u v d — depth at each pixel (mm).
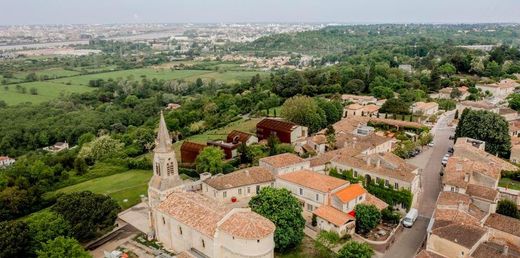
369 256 71125
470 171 98062
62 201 84875
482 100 195000
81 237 81750
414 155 132000
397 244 82312
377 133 147125
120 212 99062
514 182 107750
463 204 84312
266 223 69312
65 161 143875
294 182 97688
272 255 68938
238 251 66438
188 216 74750
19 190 108625
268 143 135625
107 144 159000
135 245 82438
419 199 101375
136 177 131250
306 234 86562
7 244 72562
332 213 87750
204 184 101500
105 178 133250
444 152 134875
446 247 72875
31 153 186750
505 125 129000
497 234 78938
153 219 85375
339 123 158500
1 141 193125
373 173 100312
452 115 185625
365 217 85688
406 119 170125
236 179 100875
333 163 108750
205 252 71500
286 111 158875
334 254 78250
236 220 69062
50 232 76562
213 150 121688
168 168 83938
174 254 77812
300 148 133750
